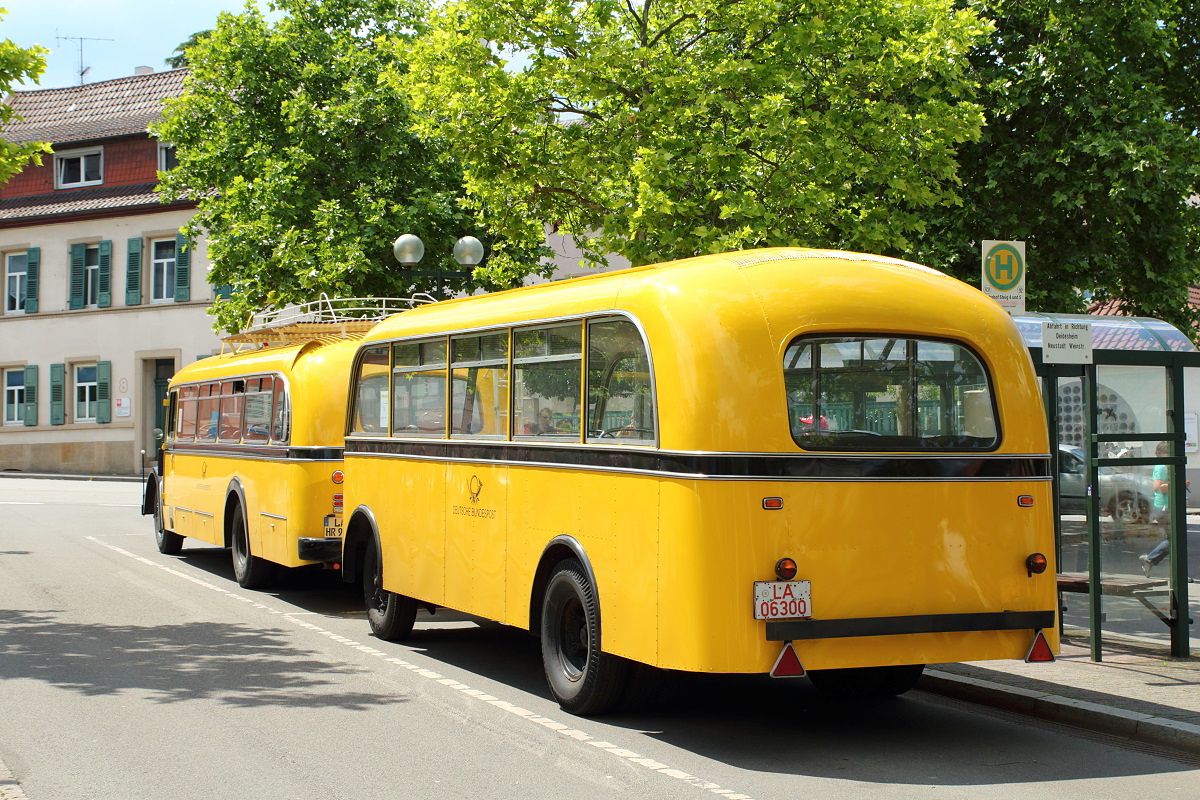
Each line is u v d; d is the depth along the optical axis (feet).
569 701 26.86
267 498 46.55
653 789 21.11
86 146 149.07
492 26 53.26
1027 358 25.59
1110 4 63.31
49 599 45.29
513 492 29.30
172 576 53.16
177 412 60.95
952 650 24.13
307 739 24.56
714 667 22.56
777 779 21.85
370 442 37.68
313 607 44.29
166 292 144.46
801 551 23.07
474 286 91.61
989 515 24.62
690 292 23.98
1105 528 33.94
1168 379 32.45
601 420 25.98
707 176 51.75
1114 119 63.67
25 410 150.20
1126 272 69.46
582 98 54.44
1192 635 36.27
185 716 26.55
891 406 24.26
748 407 23.06
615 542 25.16
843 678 29.22
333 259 84.64
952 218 66.74
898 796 20.80
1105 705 26.25
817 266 24.63
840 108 53.93
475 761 22.95
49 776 21.70
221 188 91.45
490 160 55.77
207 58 92.12
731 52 54.34
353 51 91.25
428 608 37.01
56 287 148.97
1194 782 21.81
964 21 53.83
